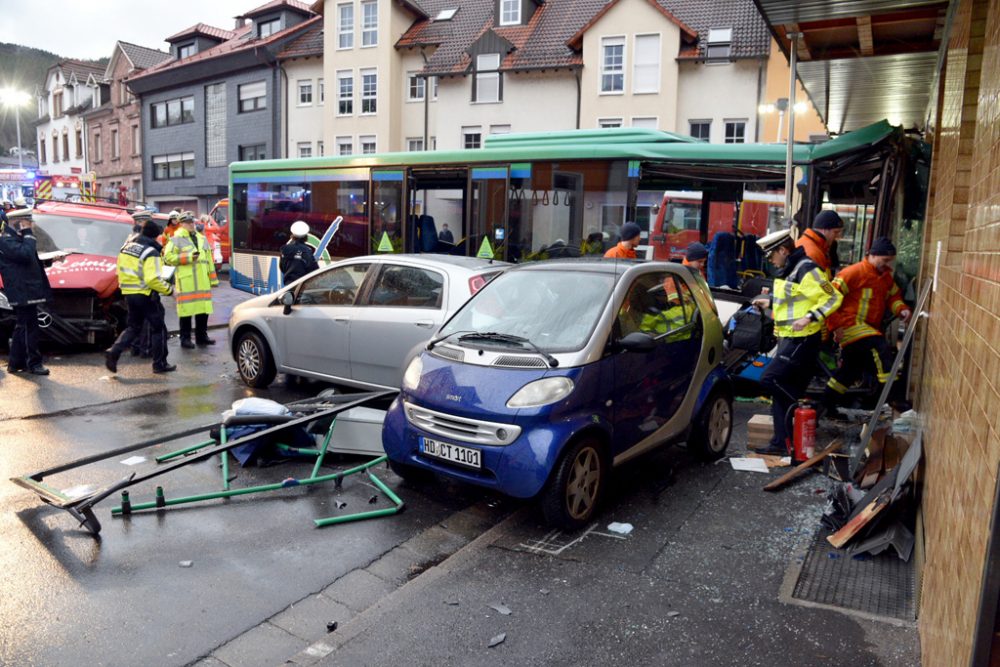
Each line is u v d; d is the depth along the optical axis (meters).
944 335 4.03
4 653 3.51
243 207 15.18
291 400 8.49
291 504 5.39
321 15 39.00
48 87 61.66
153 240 10.01
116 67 50.81
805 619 3.75
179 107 43.78
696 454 6.33
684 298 6.21
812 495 5.50
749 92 27.72
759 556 4.49
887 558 4.44
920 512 4.39
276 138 38.59
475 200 11.81
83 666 3.43
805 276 6.20
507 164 11.52
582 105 30.08
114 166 51.38
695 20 29.05
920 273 8.36
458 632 3.67
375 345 7.58
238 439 5.68
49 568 4.35
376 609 3.89
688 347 6.01
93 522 4.79
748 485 5.74
